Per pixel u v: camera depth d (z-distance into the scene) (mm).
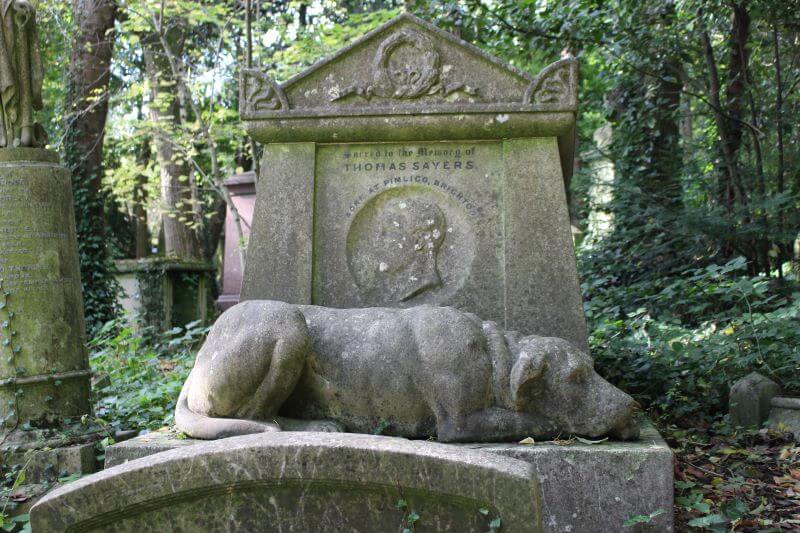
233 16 13062
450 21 9148
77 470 4672
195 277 13977
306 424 3629
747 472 4059
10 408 4812
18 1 5078
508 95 4398
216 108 14227
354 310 3852
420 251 4469
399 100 4457
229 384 3566
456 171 4504
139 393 6129
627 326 6797
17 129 5098
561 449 3295
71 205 5215
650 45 8961
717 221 7961
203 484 2396
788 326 5781
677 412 5109
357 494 2400
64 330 5012
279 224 4543
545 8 9320
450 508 2371
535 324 4305
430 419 3613
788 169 8625
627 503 3234
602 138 13883
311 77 4535
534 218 4375
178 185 17766
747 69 9320
